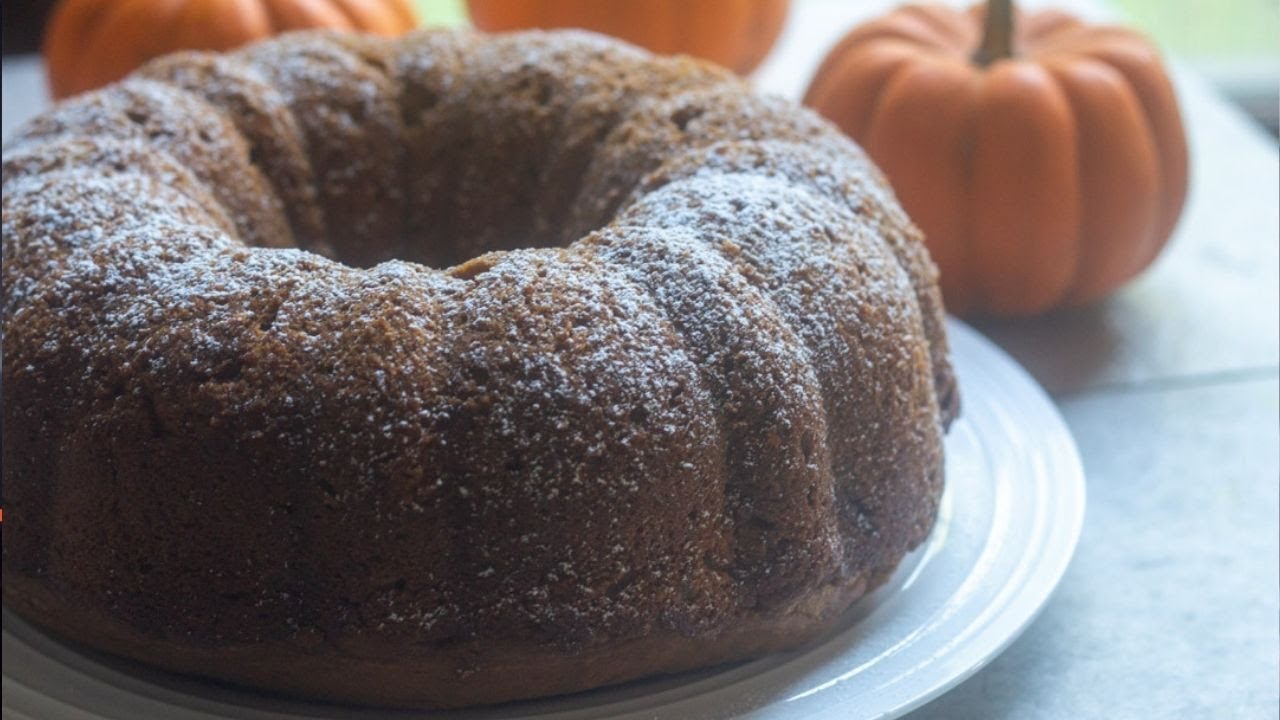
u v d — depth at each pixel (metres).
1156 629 0.51
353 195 0.56
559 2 0.73
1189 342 0.65
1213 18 0.93
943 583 0.49
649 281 0.45
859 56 0.66
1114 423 0.60
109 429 0.43
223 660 0.45
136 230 0.47
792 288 0.46
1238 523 0.55
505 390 0.42
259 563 0.43
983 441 0.55
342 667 0.44
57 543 0.45
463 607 0.43
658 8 0.73
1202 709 0.48
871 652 0.46
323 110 0.56
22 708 0.45
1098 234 0.63
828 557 0.45
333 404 0.42
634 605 0.43
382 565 0.42
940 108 0.62
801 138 0.52
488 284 0.44
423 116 0.57
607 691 0.45
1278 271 0.69
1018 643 0.51
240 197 0.53
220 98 0.55
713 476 0.44
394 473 0.42
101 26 0.69
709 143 0.52
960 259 0.64
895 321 0.47
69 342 0.45
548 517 0.42
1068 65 0.64
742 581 0.45
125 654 0.46
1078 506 0.51
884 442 0.47
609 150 0.54
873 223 0.50
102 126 0.52
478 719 0.45
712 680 0.46
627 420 0.43
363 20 0.71
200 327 0.43
